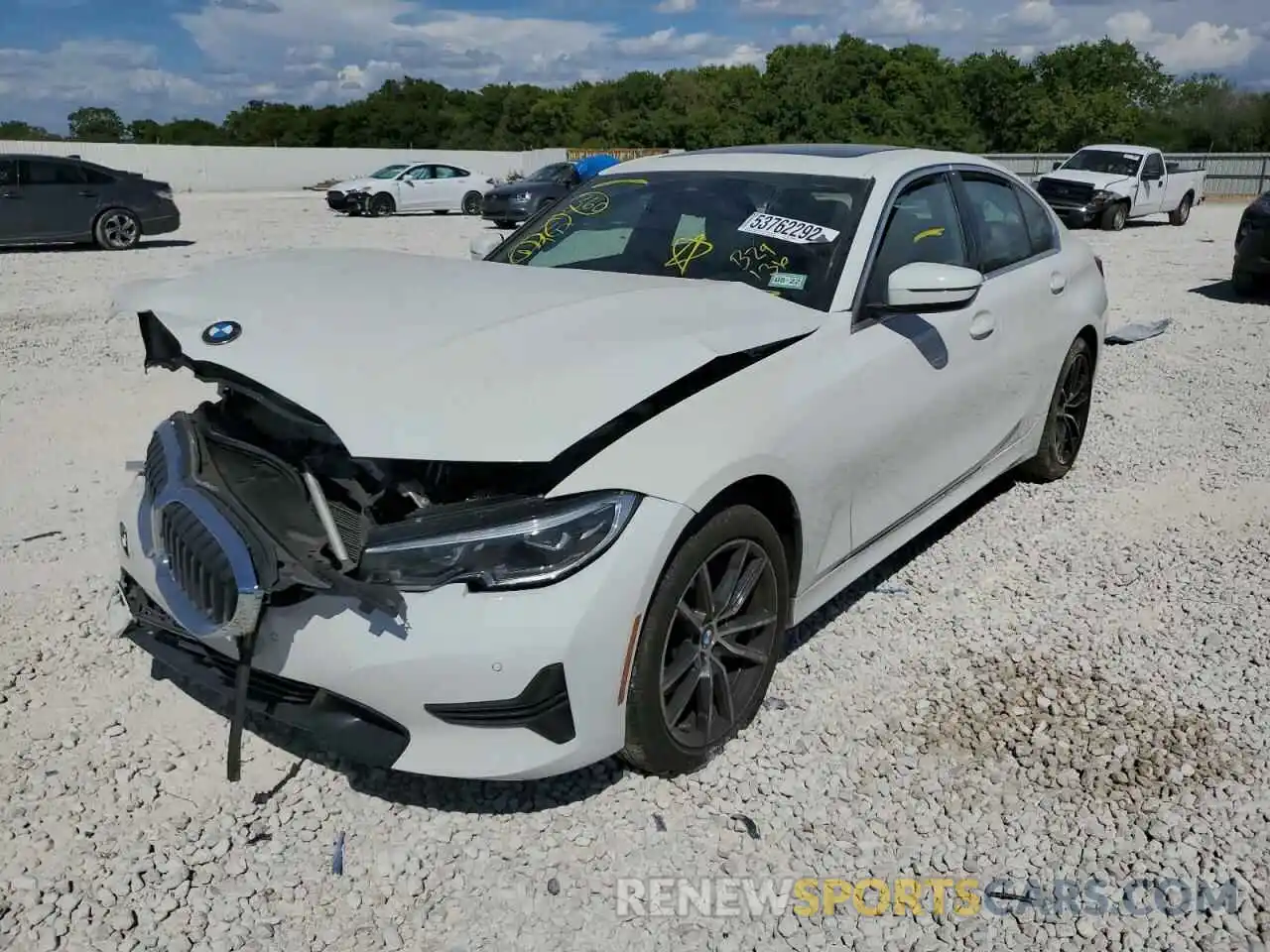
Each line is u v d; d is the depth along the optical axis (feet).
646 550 8.66
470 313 9.95
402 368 8.79
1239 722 11.07
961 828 9.50
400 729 8.70
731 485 9.44
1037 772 10.23
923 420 12.51
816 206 12.76
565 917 8.44
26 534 15.15
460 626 8.30
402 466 9.08
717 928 8.38
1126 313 33.76
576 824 9.44
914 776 10.14
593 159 81.56
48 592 13.34
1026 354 15.15
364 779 9.95
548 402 8.59
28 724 10.59
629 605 8.63
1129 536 15.72
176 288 10.86
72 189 51.70
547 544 8.45
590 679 8.55
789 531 10.66
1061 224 17.56
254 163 140.97
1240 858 9.16
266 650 8.80
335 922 8.33
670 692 9.59
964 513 16.60
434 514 8.66
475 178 92.22
